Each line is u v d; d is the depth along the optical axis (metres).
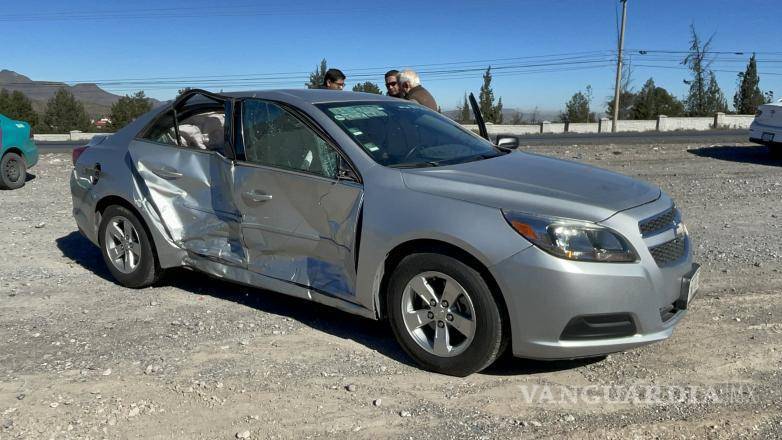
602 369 4.14
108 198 5.70
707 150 17.59
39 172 13.73
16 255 6.81
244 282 4.92
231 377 4.02
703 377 4.01
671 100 59.88
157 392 3.83
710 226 8.12
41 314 5.11
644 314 3.75
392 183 4.18
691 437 3.34
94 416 3.57
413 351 4.13
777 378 3.98
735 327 4.76
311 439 3.35
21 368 4.17
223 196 4.98
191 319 4.98
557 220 3.70
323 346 4.49
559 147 19.44
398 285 4.12
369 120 4.80
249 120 4.91
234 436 3.38
